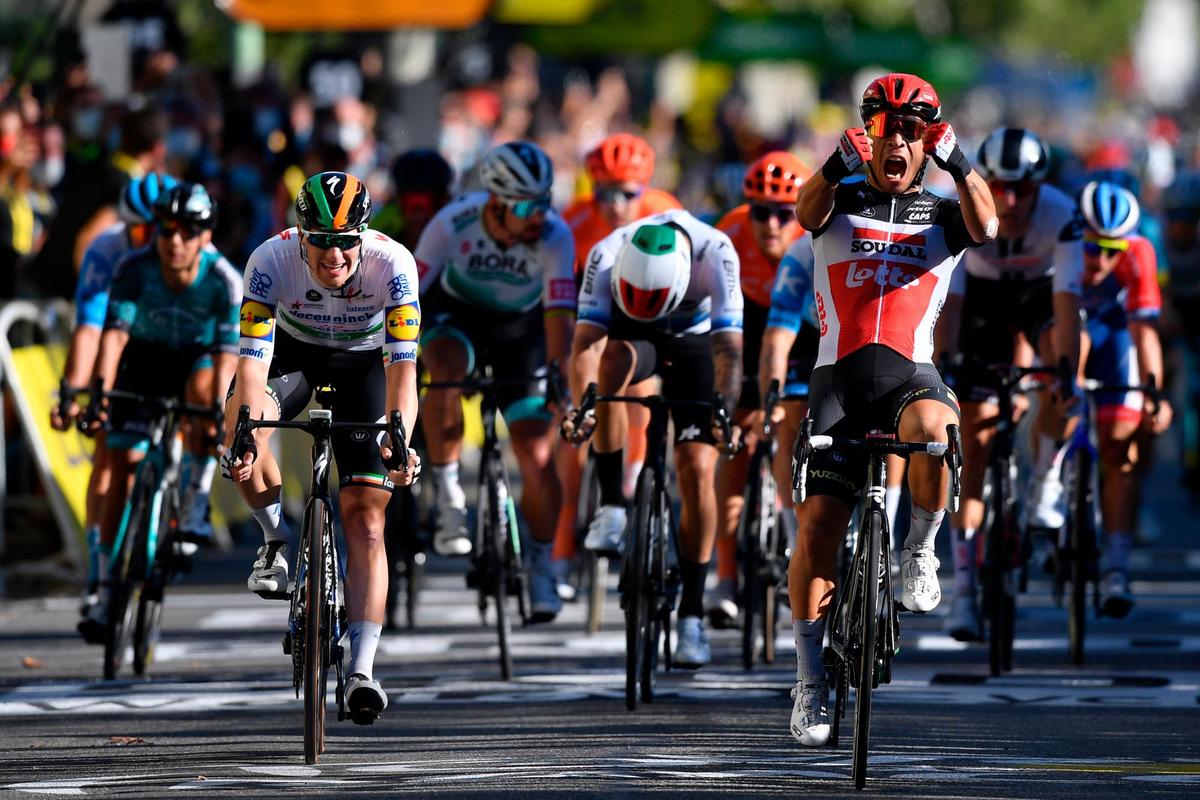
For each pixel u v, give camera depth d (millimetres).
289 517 42688
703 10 75938
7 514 35250
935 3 160875
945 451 18734
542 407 28031
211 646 29594
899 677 26406
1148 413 30703
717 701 24391
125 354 27422
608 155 29391
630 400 24078
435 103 56594
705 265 24672
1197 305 47688
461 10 50688
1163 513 48562
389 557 30391
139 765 20281
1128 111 165750
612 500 25453
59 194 37688
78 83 40500
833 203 20000
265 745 21453
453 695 24938
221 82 54844
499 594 26281
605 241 24953
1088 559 27594
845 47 96938
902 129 19359
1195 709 23875
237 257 42562
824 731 19969
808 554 19875
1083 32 179625
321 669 20203
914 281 19906
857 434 19906
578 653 28688
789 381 27109
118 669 27141
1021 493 32844
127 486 27234
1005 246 27547
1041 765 20016
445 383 27297
